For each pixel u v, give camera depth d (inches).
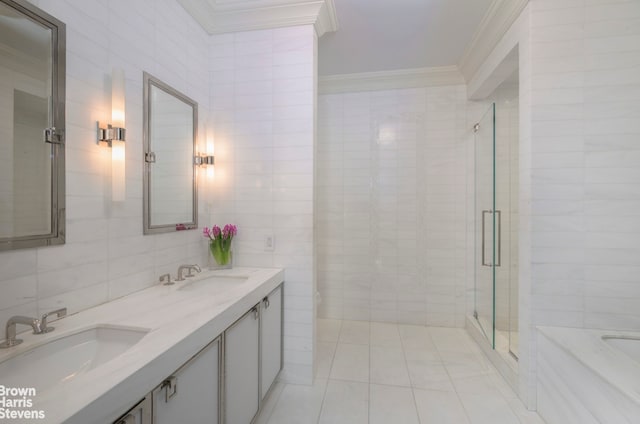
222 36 84.3
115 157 51.3
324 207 129.3
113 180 51.4
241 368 56.5
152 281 63.4
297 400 73.4
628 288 66.6
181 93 72.5
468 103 116.8
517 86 108.6
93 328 42.4
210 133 83.5
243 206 83.6
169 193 68.5
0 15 37.0
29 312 40.3
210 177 83.7
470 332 112.3
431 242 121.3
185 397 39.6
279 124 81.3
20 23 39.0
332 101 128.1
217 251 78.2
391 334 113.3
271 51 81.4
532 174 69.7
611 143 66.7
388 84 122.5
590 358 56.1
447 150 119.4
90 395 26.1
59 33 43.3
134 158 58.4
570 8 67.6
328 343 105.3
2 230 37.1
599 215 67.4
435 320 121.3
